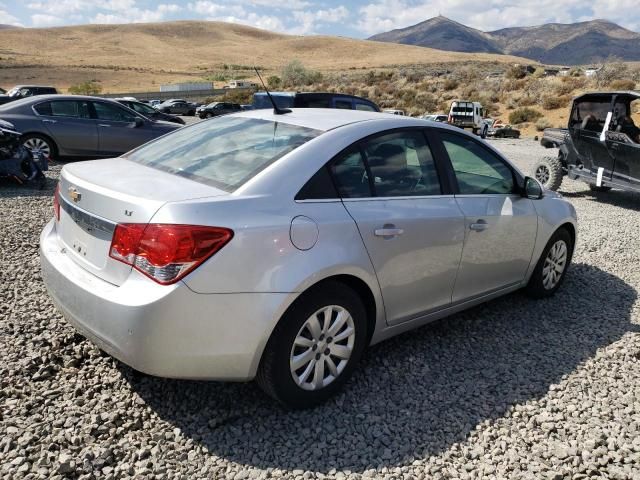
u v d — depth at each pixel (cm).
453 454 298
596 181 1081
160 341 274
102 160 384
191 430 305
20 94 3406
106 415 310
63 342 387
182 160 350
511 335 445
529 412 338
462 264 402
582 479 282
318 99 1322
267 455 289
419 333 440
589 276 602
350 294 328
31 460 272
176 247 271
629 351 423
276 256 293
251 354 293
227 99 6450
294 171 317
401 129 379
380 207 344
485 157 437
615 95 1020
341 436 307
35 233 648
